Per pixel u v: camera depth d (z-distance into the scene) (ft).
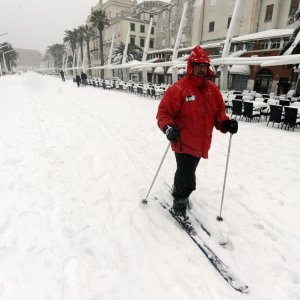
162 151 16.69
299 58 29.45
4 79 116.67
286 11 78.43
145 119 28.07
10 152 14.78
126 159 14.87
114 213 9.24
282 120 26.40
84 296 5.85
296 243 8.08
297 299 6.09
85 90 70.13
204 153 8.18
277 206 10.32
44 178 11.70
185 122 7.91
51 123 23.56
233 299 5.99
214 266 6.95
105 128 22.71
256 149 18.39
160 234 8.16
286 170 14.33
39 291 5.91
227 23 95.96
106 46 206.39
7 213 8.87
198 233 8.23
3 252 7.02
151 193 10.80
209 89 7.97
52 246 7.38
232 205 10.22
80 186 11.21
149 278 6.47
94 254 7.16
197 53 7.45
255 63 37.78
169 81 113.50
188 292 6.12
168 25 143.23
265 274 6.81
